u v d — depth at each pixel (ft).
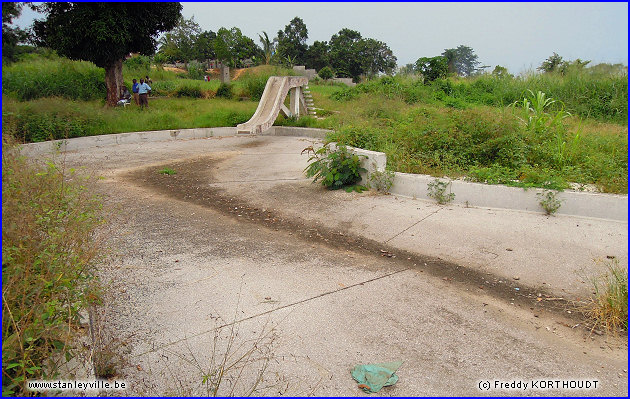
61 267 9.62
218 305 12.26
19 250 9.11
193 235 17.75
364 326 11.33
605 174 20.88
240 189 24.98
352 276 14.19
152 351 10.21
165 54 151.02
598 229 17.26
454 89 67.15
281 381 9.25
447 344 10.65
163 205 21.91
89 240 12.01
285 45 198.59
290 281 13.75
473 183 20.36
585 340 10.92
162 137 44.52
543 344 10.73
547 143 25.08
